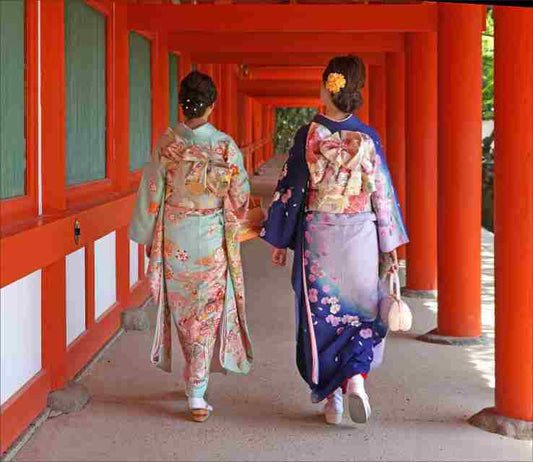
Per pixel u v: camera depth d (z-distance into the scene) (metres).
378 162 4.27
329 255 4.28
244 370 4.62
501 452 4.05
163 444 4.12
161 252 4.48
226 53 12.64
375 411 4.65
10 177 4.21
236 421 4.46
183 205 4.42
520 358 4.29
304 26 7.13
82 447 4.07
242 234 4.61
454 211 6.37
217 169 4.38
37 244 4.11
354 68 4.29
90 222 5.18
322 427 4.39
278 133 46.59
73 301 5.31
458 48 6.36
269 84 21.69
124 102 6.79
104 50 6.46
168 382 5.16
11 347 4.05
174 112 10.41
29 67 4.44
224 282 4.51
